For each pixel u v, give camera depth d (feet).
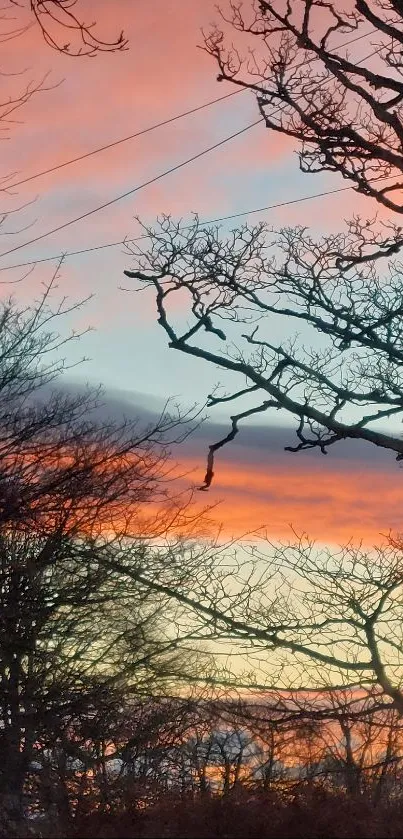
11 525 63.41
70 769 61.77
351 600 57.36
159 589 61.16
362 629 56.54
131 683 64.08
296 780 52.95
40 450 64.44
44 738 61.77
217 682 59.77
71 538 64.90
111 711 63.72
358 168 61.05
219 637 59.31
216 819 35.35
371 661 55.77
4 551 63.98
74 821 41.93
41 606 62.95
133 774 60.64
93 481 65.41
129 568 64.23
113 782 59.93
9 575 62.03
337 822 35.01
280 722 55.83
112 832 35.86
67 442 64.95
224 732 62.75
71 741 62.18
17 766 60.08
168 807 37.63
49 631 63.41
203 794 39.86
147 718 63.57
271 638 57.52
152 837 34.81
